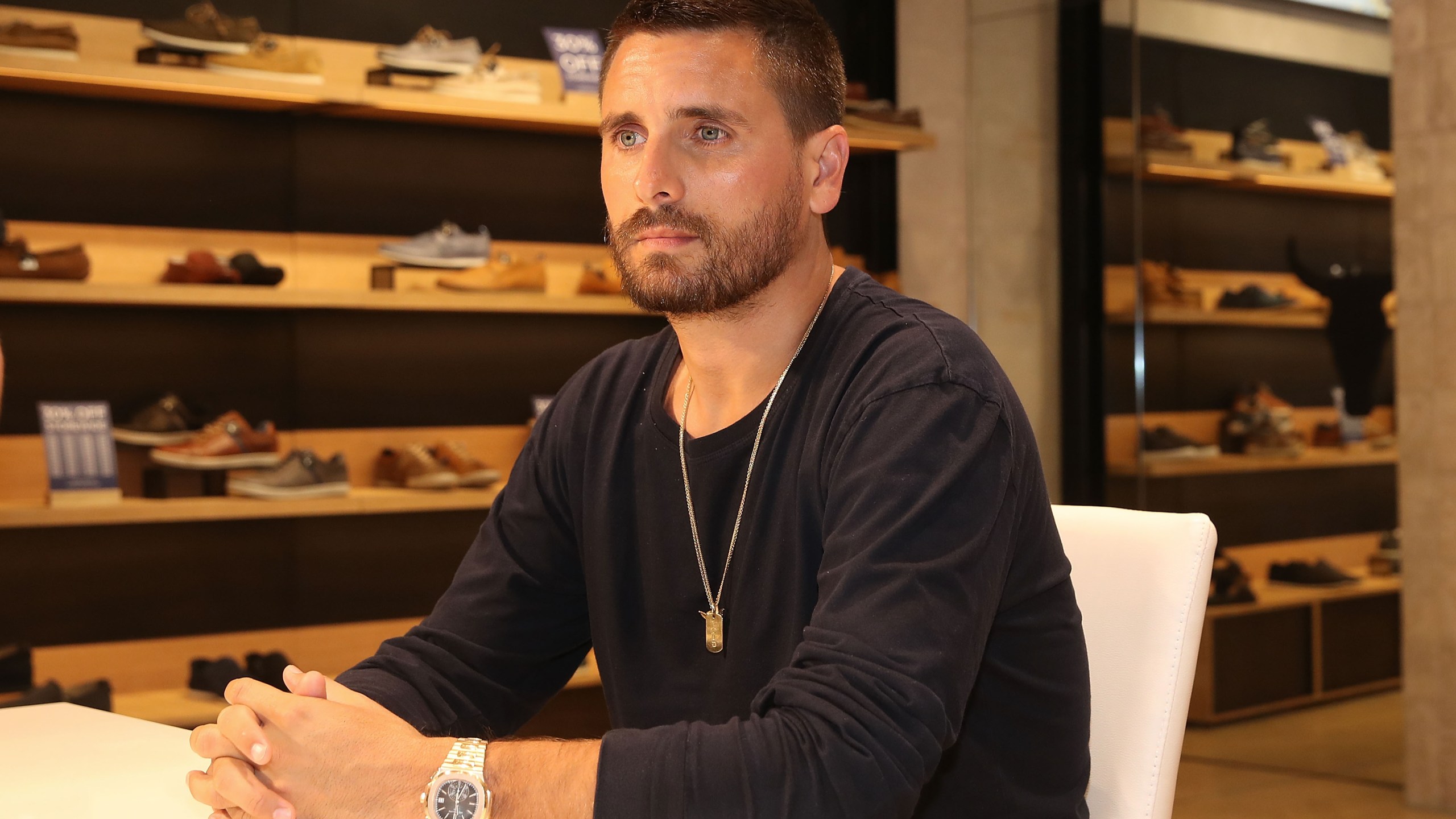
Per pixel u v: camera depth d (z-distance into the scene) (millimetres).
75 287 3041
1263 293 4254
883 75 4531
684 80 1114
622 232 1152
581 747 888
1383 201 4012
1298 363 4195
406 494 3508
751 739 865
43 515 3016
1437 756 3617
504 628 1294
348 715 916
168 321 3479
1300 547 4191
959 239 4738
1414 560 3654
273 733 903
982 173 4680
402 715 1179
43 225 3297
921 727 873
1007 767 1093
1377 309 4031
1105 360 4465
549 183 4004
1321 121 4133
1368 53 3998
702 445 1172
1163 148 4387
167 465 3260
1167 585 1179
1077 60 4484
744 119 1120
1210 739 4301
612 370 1314
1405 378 3660
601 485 1247
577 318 4086
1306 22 4152
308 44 3617
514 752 887
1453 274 3564
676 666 1207
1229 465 4305
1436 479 3604
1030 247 4590
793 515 1107
